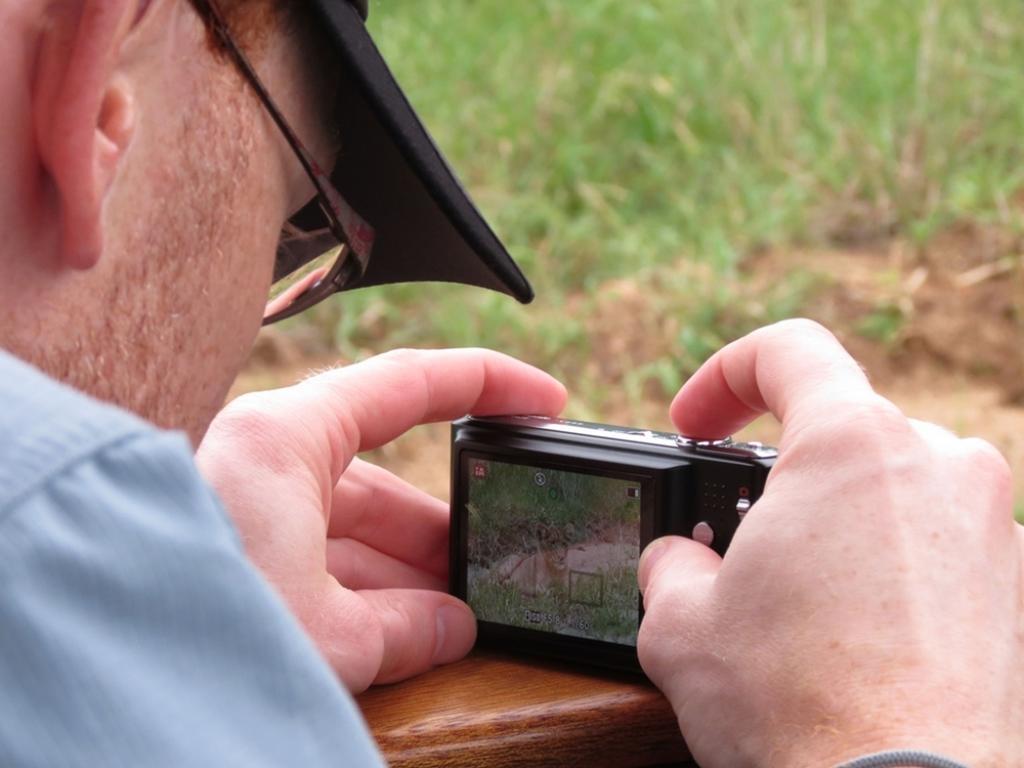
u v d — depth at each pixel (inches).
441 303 197.6
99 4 27.7
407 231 46.3
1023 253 190.5
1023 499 145.6
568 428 50.4
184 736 22.4
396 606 47.4
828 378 44.1
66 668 22.0
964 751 37.1
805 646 39.8
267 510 44.9
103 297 31.5
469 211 43.6
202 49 33.7
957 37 237.8
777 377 45.4
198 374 35.2
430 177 41.7
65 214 29.0
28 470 23.0
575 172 222.8
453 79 243.3
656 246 204.8
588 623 48.7
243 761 22.7
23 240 29.6
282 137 37.6
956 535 40.3
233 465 45.3
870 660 38.8
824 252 203.5
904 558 39.7
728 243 205.6
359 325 193.2
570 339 186.5
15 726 21.6
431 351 51.3
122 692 22.2
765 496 42.4
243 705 23.4
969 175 209.2
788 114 226.2
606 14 253.3
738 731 41.1
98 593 22.8
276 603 24.4
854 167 215.9
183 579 23.4
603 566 48.5
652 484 47.4
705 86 233.0
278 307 47.4
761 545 41.2
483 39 254.2
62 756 21.6
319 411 47.7
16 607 22.1
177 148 33.0
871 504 40.5
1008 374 175.9
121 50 30.5
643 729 46.6
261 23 36.0
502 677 48.4
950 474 41.3
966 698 38.0
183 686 23.0
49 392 24.2
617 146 230.7
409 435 167.2
